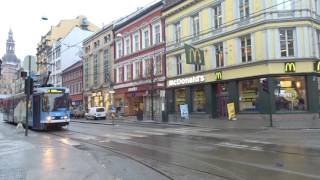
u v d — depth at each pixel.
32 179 8.61
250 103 31.58
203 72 36.78
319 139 17.33
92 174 9.25
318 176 9.10
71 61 84.38
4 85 121.00
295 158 11.89
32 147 14.95
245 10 32.31
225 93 34.78
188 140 18.41
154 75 44.66
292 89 29.47
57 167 10.20
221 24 34.91
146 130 25.38
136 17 50.53
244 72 31.86
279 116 29.02
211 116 35.66
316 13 31.14
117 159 12.33
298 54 29.44
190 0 38.75
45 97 27.08
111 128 28.33
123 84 53.94
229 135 20.64
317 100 29.33
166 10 43.28
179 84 40.50
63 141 18.72
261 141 17.19
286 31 30.02
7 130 27.30
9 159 11.63
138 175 9.54
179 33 41.56
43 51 102.00
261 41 30.27
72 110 58.97
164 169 10.62
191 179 9.18
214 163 11.49
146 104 47.69
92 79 66.56
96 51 64.69
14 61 144.38
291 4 29.70
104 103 60.59
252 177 9.21
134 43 51.75
